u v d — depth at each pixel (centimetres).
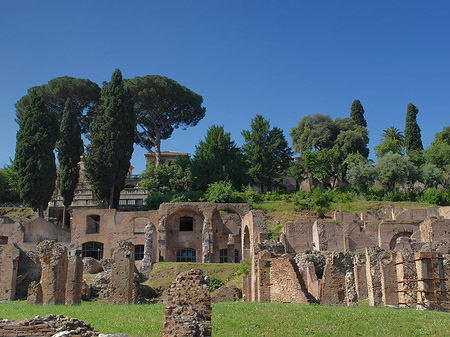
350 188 9950
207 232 7056
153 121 10075
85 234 7300
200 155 9488
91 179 7856
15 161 7700
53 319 1780
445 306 2969
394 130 13225
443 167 10706
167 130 10450
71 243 7231
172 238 7306
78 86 9150
